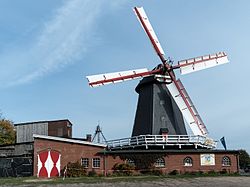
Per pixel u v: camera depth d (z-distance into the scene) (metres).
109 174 42.91
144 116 46.66
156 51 47.97
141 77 47.81
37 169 42.69
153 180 34.91
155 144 43.72
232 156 45.34
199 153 44.62
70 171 42.34
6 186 30.33
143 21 48.94
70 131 66.94
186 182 33.22
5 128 77.94
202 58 49.53
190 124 47.16
